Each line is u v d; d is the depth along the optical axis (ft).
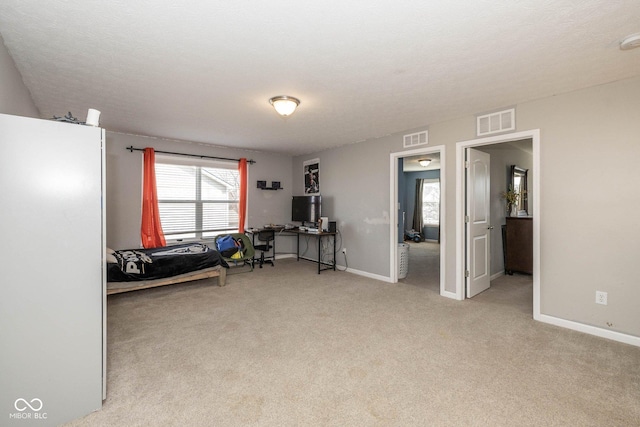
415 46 6.67
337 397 5.98
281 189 21.54
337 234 18.22
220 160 18.54
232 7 5.31
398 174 15.39
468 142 11.85
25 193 4.93
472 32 6.13
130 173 15.48
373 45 6.63
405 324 9.64
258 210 20.35
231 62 7.47
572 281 9.31
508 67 7.71
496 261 15.88
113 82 8.70
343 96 9.79
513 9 5.37
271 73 8.08
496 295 12.80
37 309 5.05
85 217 5.44
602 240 8.78
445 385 6.37
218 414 5.49
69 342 5.32
